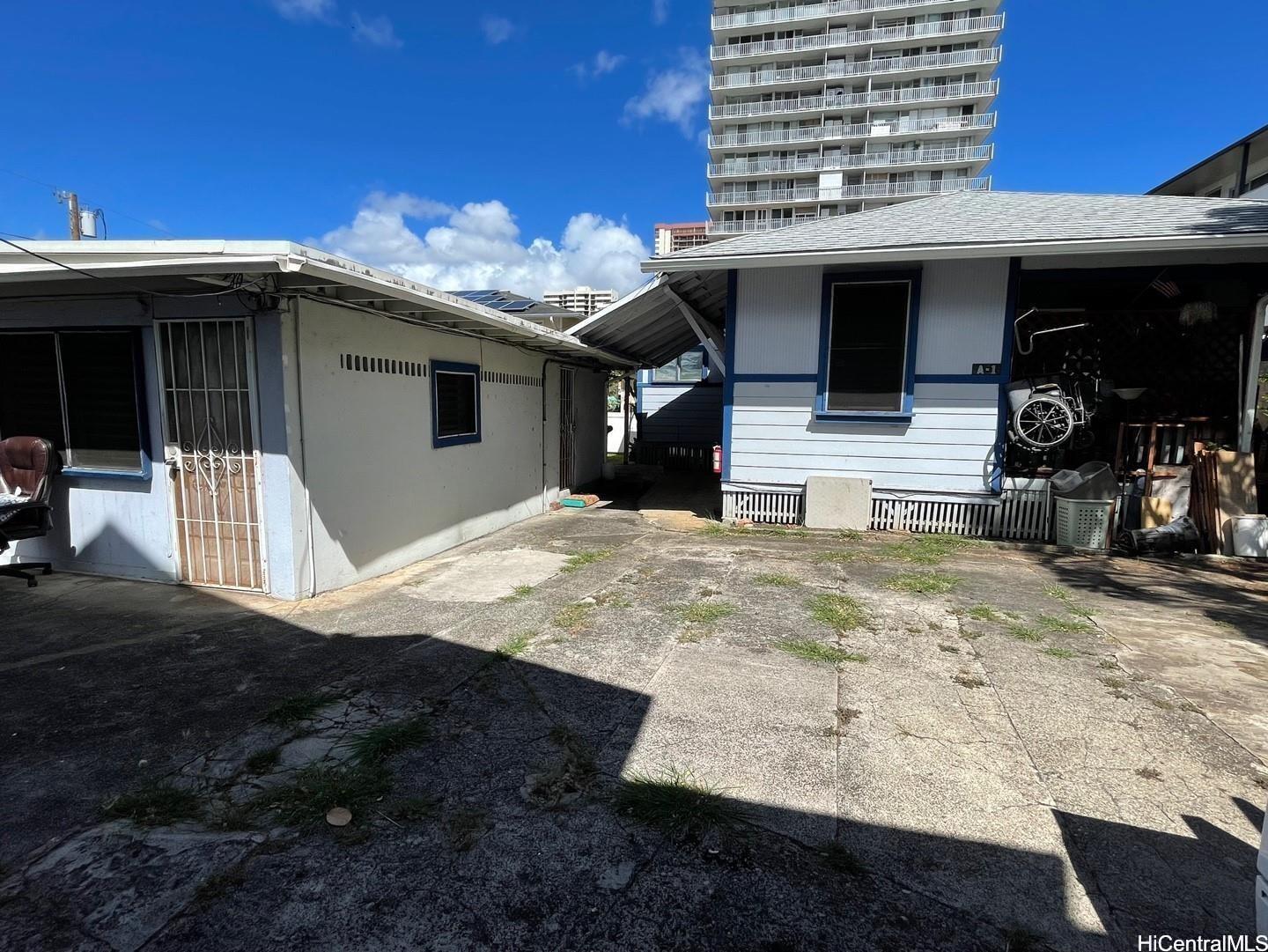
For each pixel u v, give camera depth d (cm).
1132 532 659
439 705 314
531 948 173
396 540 596
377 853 209
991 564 617
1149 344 757
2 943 173
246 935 177
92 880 197
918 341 753
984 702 319
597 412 1323
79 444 538
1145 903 190
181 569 526
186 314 479
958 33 5916
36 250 402
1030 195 941
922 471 768
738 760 265
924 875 201
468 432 731
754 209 6397
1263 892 151
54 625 430
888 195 6041
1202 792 245
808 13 6231
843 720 299
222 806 234
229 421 488
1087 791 246
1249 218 666
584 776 254
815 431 799
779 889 195
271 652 383
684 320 1047
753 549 680
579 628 426
